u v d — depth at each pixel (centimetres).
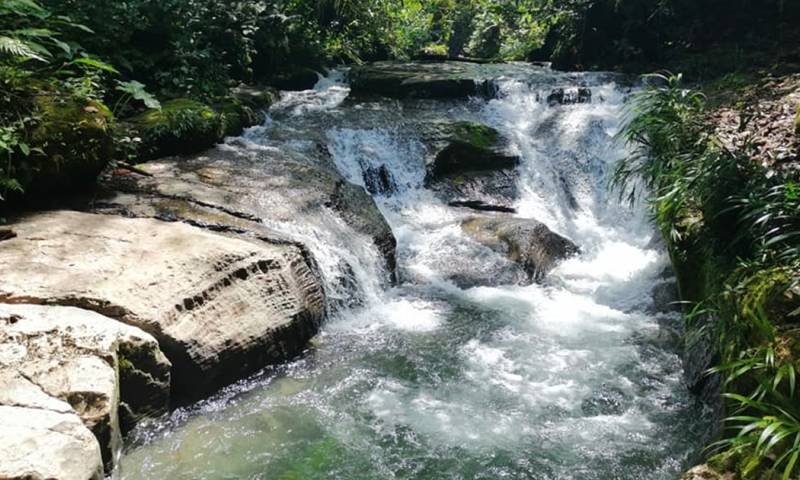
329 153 816
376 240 648
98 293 402
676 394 448
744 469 278
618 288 632
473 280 650
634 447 391
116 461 346
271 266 495
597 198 859
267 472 359
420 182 836
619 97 1026
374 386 455
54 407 308
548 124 952
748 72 991
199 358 414
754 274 369
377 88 1122
